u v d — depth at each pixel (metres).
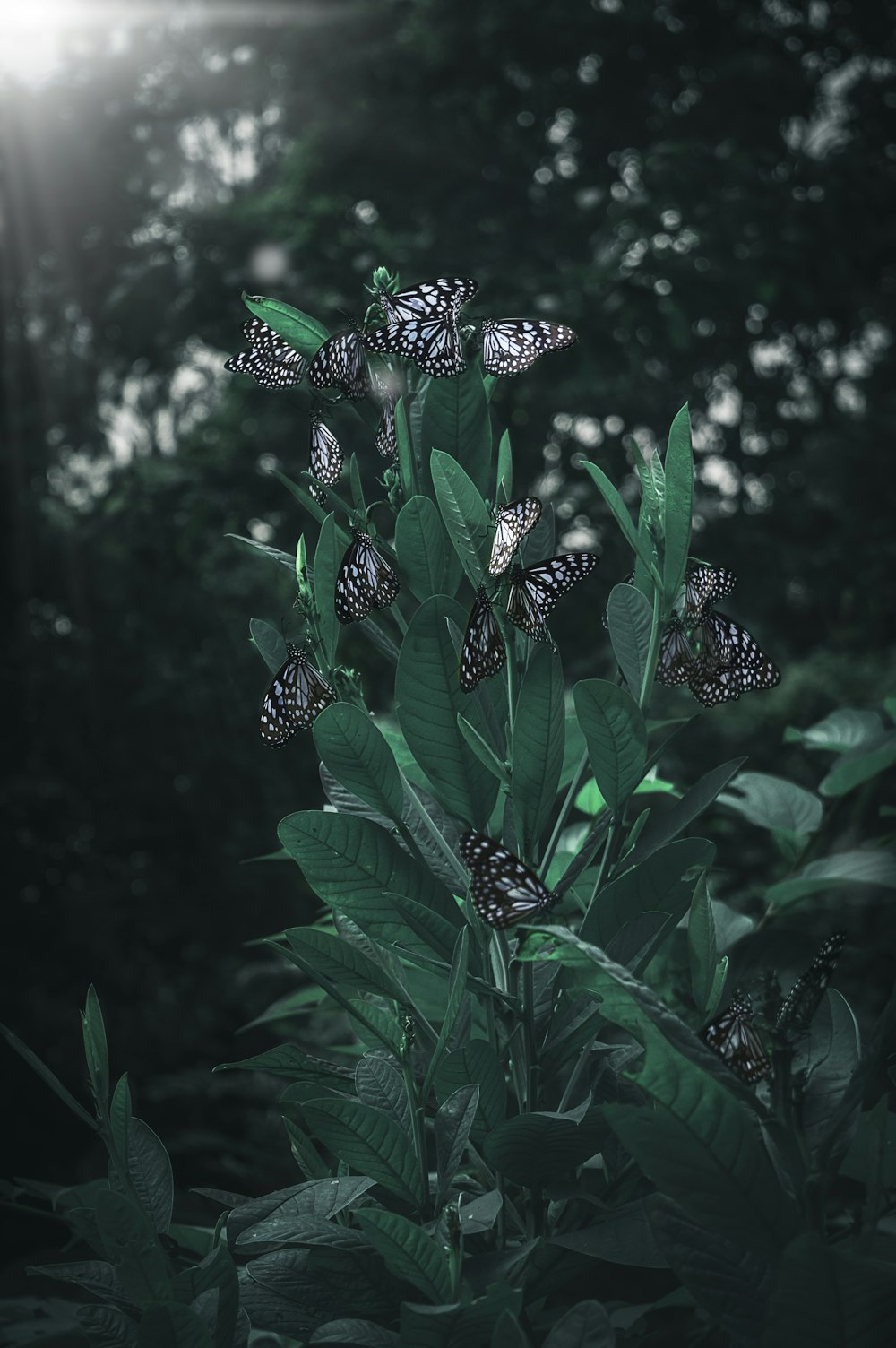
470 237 8.78
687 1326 1.53
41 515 6.58
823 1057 1.20
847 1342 0.88
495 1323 0.97
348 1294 1.11
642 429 11.59
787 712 6.76
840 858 1.87
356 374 1.20
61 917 6.39
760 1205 0.91
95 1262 1.14
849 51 11.09
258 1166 4.76
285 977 5.91
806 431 12.25
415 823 1.30
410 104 10.55
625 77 10.56
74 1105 1.17
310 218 7.57
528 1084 1.17
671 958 1.69
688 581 1.19
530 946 1.07
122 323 6.76
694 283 5.65
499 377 1.22
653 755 1.20
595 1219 1.17
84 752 6.66
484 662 1.08
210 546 6.94
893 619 7.51
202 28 10.12
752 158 6.14
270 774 6.86
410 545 1.19
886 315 10.86
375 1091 1.17
